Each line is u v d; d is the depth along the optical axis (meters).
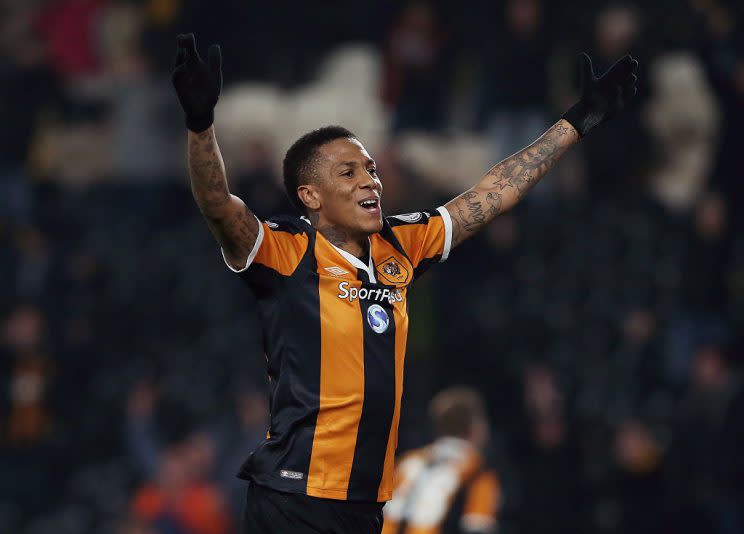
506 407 34.38
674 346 35.09
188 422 35.16
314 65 44.34
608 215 37.84
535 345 35.31
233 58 44.38
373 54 42.94
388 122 41.66
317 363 12.12
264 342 12.48
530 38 39.09
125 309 39.97
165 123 43.94
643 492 31.27
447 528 22.69
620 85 13.98
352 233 12.61
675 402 33.25
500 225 37.22
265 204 37.72
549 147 13.87
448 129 40.84
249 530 12.27
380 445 12.23
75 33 46.00
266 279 12.25
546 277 36.66
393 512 23.08
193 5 44.06
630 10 39.28
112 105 44.78
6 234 43.22
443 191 38.59
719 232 36.12
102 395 37.59
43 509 36.53
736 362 31.39
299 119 40.75
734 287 36.47
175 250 41.31
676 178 38.84
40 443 37.47
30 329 38.34
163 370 37.56
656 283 36.19
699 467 30.61
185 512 32.53
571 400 33.81
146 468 34.94
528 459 32.84
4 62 45.94
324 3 44.59
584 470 31.83
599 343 35.06
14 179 44.91
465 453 23.36
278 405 12.28
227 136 41.28
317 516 12.01
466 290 36.44
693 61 39.00
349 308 12.24
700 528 30.30
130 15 45.28
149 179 43.84
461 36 42.50
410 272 12.91
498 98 39.47
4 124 45.22
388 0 44.47
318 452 12.03
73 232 43.62
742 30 39.62
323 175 12.54
